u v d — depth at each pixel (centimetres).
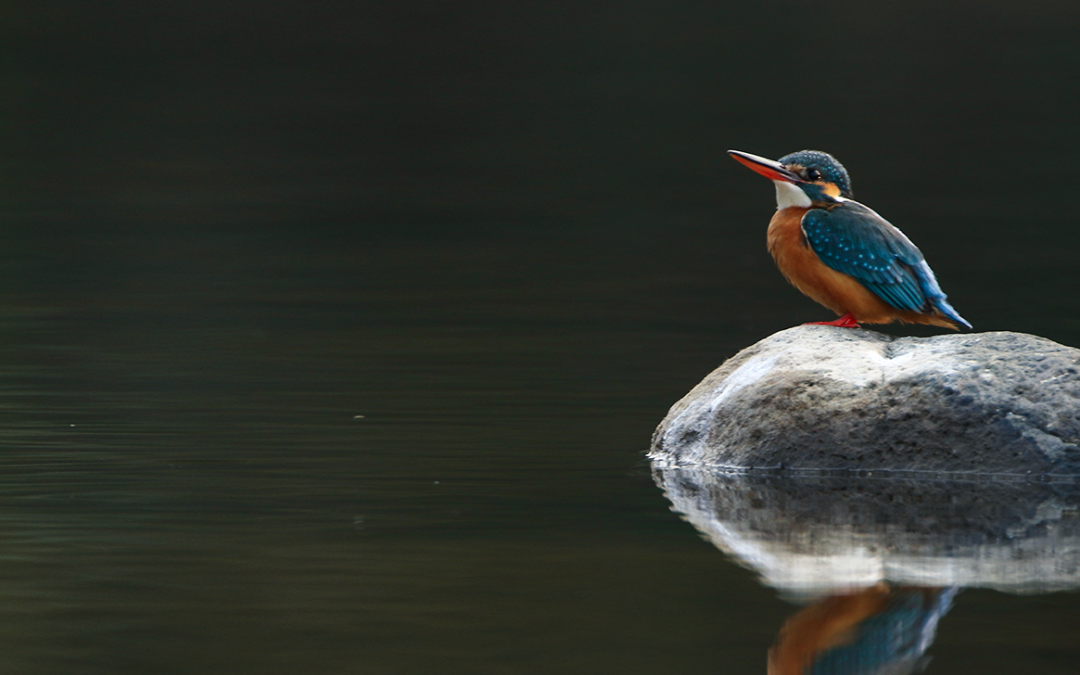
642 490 992
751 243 2525
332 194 2967
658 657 656
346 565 800
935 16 5428
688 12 5516
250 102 4088
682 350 1628
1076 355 1045
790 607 729
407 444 1135
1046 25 5288
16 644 678
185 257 2291
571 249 2456
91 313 1822
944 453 1020
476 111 4028
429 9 5444
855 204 1118
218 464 1052
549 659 659
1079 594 749
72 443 1118
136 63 4547
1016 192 2938
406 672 643
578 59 4769
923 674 635
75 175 3061
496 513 920
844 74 4506
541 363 1537
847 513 925
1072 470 996
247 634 690
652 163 3372
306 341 1653
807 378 1067
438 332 1728
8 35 4841
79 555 817
